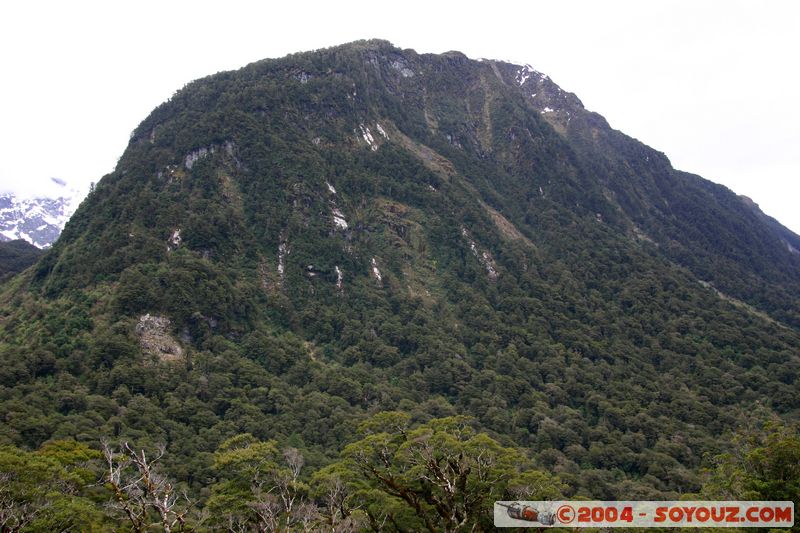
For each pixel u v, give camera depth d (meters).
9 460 45.19
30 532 38.91
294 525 31.69
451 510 21.62
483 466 34.34
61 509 42.47
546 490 39.34
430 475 28.80
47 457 51.62
